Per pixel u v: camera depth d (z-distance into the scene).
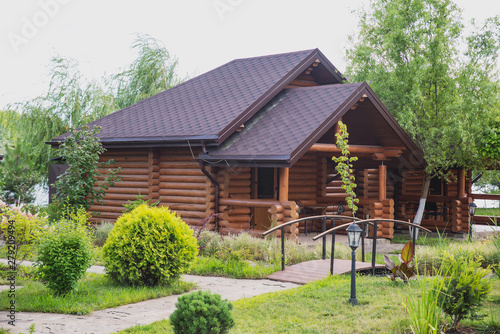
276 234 14.37
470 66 19.55
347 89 16.23
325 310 7.60
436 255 10.90
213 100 17.62
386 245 17.38
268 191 17.44
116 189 18.12
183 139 15.48
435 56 19.91
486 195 22.92
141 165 17.58
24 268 10.46
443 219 22.34
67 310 7.64
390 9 20.45
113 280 9.73
